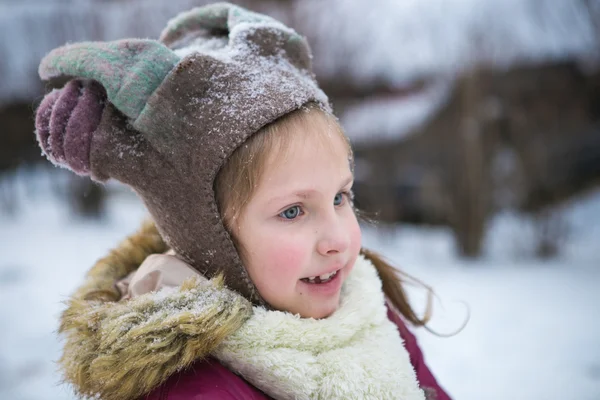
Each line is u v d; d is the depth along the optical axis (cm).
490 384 318
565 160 620
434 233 684
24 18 841
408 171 661
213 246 100
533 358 347
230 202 98
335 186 102
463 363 344
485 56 608
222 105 97
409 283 152
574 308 426
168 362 90
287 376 93
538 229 590
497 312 421
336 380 96
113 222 798
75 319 95
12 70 836
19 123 848
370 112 693
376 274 125
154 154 100
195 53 97
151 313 91
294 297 101
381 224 660
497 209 604
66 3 850
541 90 628
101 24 796
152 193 102
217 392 92
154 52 99
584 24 639
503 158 612
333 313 106
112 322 90
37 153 876
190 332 89
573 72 634
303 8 726
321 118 103
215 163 96
